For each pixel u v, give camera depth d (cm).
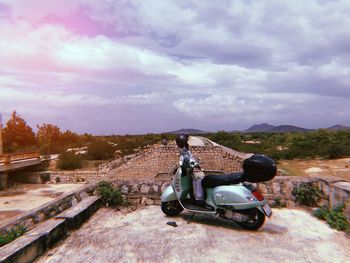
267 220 446
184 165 430
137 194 550
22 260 282
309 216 463
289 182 528
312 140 2742
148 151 2203
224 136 4159
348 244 353
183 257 314
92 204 482
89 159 3002
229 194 397
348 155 2442
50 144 3900
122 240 366
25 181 2058
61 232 367
